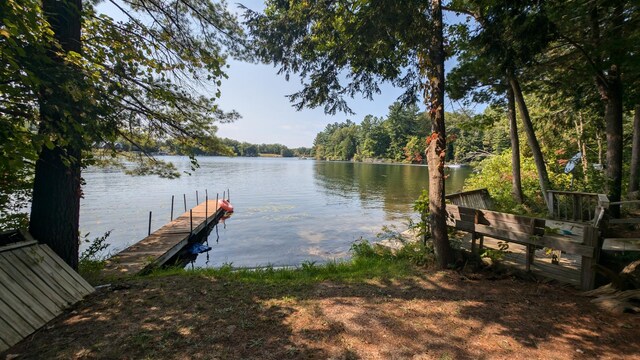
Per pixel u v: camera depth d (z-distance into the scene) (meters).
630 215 7.83
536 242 4.36
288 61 5.12
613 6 5.60
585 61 7.34
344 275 4.94
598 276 4.18
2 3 2.28
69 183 4.30
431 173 5.21
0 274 3.14
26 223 5.04
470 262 5.07
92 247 5.84
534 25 4.23
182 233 9.81
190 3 5.17
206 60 4.88
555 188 10.45
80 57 3.09
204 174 40.75
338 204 17.97
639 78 7.57
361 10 4.42
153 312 3.44
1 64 2.56
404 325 3.14
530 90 9.44
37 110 3.01
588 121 13.29
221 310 3.50
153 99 4.86
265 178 36.09
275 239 10.64
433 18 4.63
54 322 3.19
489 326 3.10
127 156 5.11
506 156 14.53
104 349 2.69
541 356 2.58
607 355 2.58
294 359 2.55
